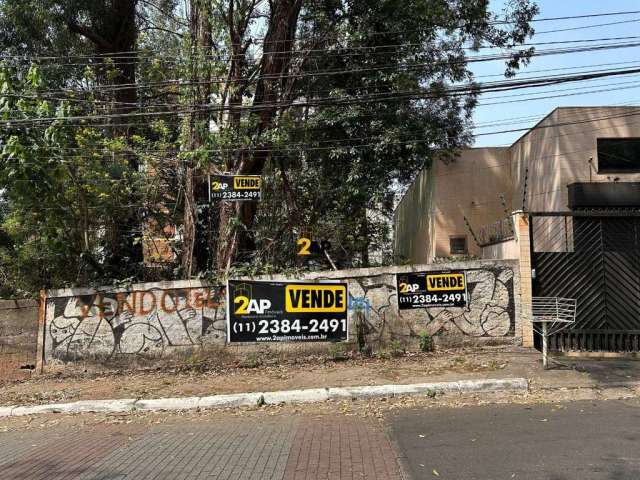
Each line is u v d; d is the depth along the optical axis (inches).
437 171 748.0
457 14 695.7
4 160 415.5
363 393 329.1
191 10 552.1
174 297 424.8
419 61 625.9
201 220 531.2
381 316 422.9
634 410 282.2
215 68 525.3
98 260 494.3
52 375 418.3
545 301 409.4
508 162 754.8
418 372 365.7
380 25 628.7
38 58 538.3
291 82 579.5
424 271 423.5
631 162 655.1
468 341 419.2
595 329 403.5
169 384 376.2
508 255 486.6
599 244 410.3
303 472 208.8
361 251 645.3
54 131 436.1
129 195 499.8
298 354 418.9
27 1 618.8
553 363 374.9
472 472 200.1
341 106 617.6
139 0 716.0
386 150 616.4
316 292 422.0
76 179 455.2
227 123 520.1
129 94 665.6
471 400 315.0
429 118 655.1
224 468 218.1
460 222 741.9
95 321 425.7
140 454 243.4
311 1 639.1
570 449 221.5
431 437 247.4
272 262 518.6
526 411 286.5
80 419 322.7
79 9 645.9
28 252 472.4
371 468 209.5
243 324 418.6
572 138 644.7
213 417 310.3
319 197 644.1
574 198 611.2
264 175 623.8
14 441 281.7
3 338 427.2
